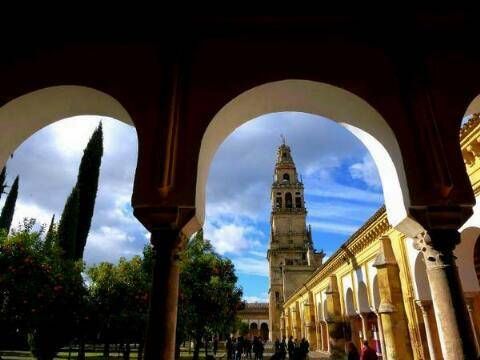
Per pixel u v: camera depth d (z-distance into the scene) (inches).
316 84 198.5
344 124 228.5
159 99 192.4
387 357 479.8
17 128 210.4
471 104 196.1
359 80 195.8
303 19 203.3
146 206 171.0
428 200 171.5
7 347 972.6
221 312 643.5
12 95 195.2
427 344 446.0
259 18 202.5
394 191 192.5
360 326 771.4
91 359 755.4
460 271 354.9
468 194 171.3
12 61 201.6
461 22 200.4
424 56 197.3
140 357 515.2
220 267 679.7
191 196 173.6
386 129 192.1
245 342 1167.6
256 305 3024.1
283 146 2861.7
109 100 200.7
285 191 2662.4
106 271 519.8
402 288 493.4
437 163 173.2
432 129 179.8
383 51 201.8
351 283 751.1
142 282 507.2
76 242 716.0
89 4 204.7
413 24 200.5
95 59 202.4
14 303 369.1
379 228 573.3
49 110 213.0
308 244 2367.1
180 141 183.2
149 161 179.0
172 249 169.6
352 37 205.5
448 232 168.9
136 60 202.4
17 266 371.2
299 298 1552.7
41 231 424.2
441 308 162.2
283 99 213.2
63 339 472.7
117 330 531.8
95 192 774.5
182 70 195.0
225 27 205.9
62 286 410.6
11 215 1009.5
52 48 204.4
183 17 203.8
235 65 200.4
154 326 158.2
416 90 188.1
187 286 603.2
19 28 205.8
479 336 341.7
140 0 201.3
